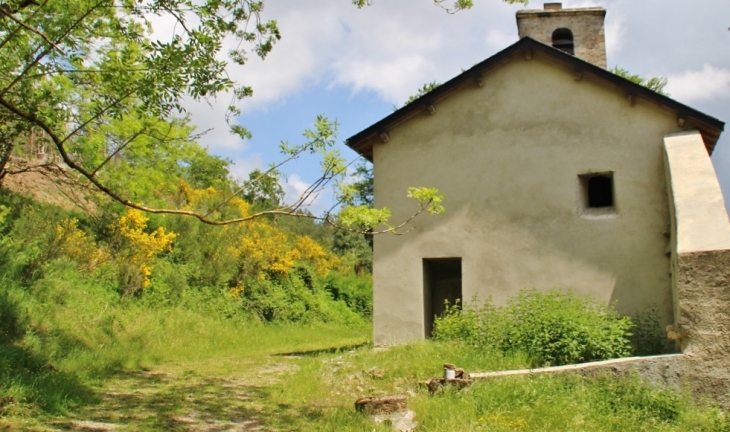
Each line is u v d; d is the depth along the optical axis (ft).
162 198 60.29
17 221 41.91
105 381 28.71
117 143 37.93
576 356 27.78
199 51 17.15
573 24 47.19
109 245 49.55
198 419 21.56
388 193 39.63
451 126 39.11
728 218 26.86
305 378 29.19
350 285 81.71
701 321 23.95
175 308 50.26
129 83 17.19
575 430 17.97
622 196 35.12
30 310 33.63
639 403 21.20
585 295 34.73
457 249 37.63
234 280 61.98
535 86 37.81
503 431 17.60
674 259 29.91
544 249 35.99
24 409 20.24
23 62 21.93
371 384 27.22
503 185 37.45
